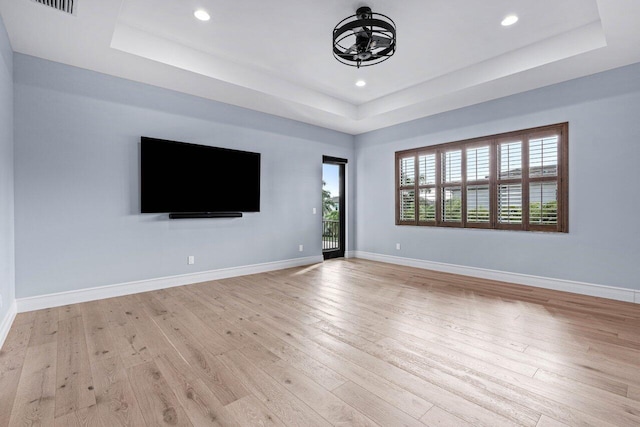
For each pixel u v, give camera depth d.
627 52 3.13
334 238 6.98
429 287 4.08
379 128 6.08
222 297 3.63
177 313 3.07
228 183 4.61
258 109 4.91
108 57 3.21
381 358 2.15
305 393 1.75
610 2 2.38
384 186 6.04
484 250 4.62
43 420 1.52
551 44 3.35
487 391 1.76
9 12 2.47
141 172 3.79
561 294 3.73
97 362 2.09
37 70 3.17
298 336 2.52
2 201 2.51
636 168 3.37
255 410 1.60
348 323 2.80
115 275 3.65
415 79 4.44
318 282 4.37
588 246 3.69
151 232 3.92
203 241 4.40
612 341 2.41
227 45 3.54
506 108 4.36
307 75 4.31
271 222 5.20
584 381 1.86
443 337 2.50
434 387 1.81
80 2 2.37
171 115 4.08
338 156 6.30
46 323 2.79
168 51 3.40
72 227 3.37
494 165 4.49
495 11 2.89
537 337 2.49
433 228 5.25
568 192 3.83
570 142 3.81
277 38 3.39
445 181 5.08
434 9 2.87
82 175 3.42
